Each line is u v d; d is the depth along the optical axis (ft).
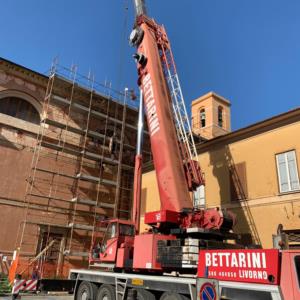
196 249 31.17
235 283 24.18
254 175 60.23
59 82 88.43
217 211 33.96
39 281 52.54
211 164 69.46
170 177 37.88
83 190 87.10
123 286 37.45
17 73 83.87
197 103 141.59
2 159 76.79
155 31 49.21
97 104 96.22
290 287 21.26
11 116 80.79
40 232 77.71
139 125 46.21
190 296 29.27
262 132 61.21
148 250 35.09
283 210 53.98
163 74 45.68
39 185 80.12
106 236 45.75
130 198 96.84
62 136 86.99
